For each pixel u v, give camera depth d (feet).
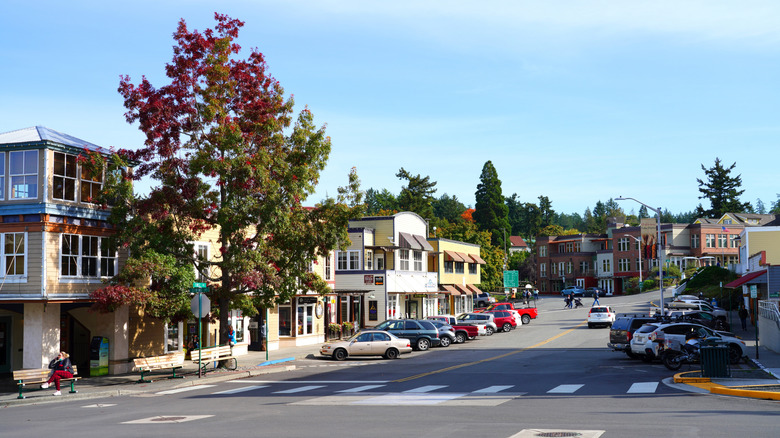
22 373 76.43
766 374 76.89
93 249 94.02
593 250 415.64
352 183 104.17
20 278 87.25
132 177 94.43
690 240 362.53
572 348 129.90
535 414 53.01
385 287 183.83
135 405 68.08
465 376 87.86
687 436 41.50
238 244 95.66
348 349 118.62
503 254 357.61
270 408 61.26
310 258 103.65
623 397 63.82
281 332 144.36
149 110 91.81
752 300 167.32
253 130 96.17
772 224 294.05
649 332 97.19
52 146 88.28
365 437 43.50
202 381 89.56
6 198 88.84
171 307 92.07
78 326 104.22
